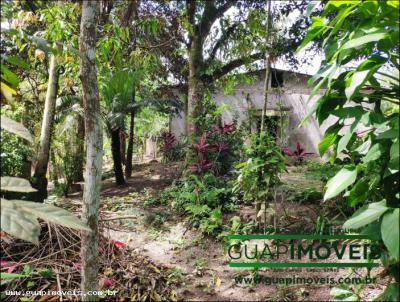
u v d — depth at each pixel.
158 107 6.22
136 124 9.70
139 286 2.34
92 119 1.81
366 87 1.59
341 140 1.54
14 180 1.15
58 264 2.43
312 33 1.71
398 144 1.29
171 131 9.17
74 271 2.36
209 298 2.33
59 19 3.36
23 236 0.97
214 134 5.68
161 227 3.72
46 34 3.38
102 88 5.48
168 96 7.86
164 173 6.41
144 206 4.46
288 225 3.26
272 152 3.03
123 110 5.91
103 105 6.06
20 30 1.68
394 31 1.30
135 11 4.77
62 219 1.14
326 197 1.54
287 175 5.45
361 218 1.36
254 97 7.71
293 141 7.85
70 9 3.70
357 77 1.33
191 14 5.75
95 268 1.83
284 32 4.74
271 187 3.24
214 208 4.00
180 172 5.93
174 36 5.87
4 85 1.38
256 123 4.89
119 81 5.54
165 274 2.61
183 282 2.54
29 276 2.28
